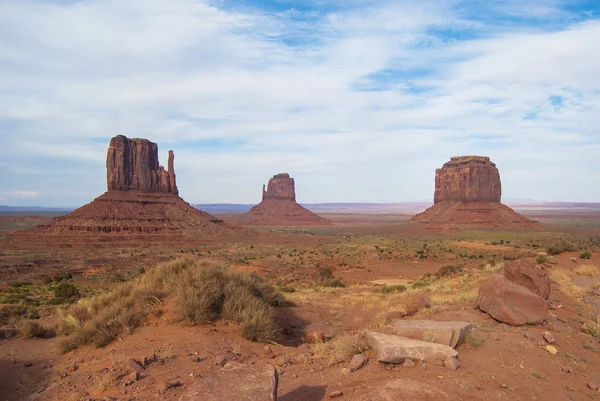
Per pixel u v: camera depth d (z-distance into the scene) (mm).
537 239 121438
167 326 12070
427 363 7566
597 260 25484
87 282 55719
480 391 6672
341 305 20516
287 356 9688
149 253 99875
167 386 7297
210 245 123625
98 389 7465
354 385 6875
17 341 13055
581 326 11703
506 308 11203
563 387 7586
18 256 87875
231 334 11688
